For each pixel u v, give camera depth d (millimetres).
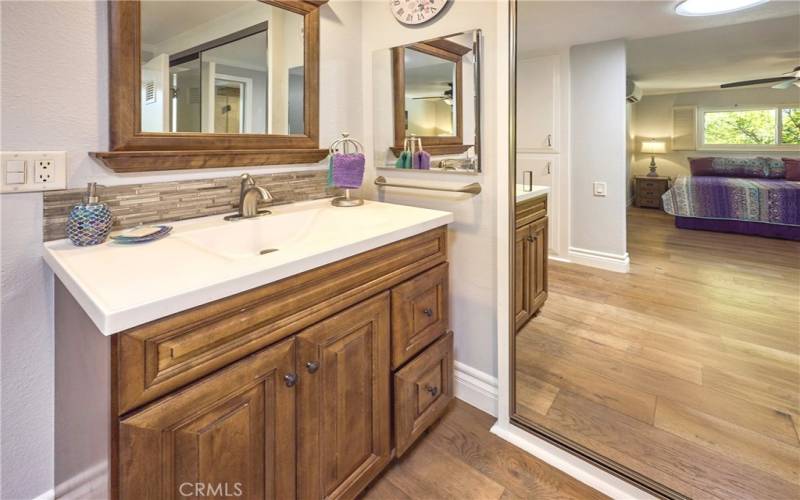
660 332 1412
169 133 1172
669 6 1305
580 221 1513
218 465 789
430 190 1636
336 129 1689
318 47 1545
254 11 1355
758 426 1239
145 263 854
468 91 1484
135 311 638
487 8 1413
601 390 1498
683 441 1337
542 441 1395
